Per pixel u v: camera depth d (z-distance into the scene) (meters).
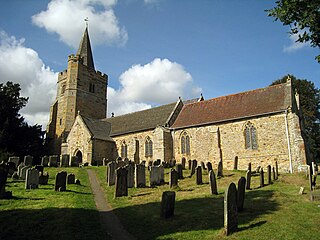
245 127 30.73
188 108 39.12
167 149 34.94
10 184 18.80
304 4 10.65
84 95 53.41
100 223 11.23
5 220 10.84
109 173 20.42
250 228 10.04
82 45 58.00
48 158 32.84
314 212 11.88
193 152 33.69
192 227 10.39
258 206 13.13
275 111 28.70
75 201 14.22
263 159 28.69
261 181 18.80
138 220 11.68
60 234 9.43
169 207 11.88
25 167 21.77
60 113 52.00
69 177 20.05
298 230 9.68
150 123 39.22
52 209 12.45
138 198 15.85
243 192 12.65
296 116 27.58
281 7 11.21
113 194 17.14
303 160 26.06
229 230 9.55
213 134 32.47
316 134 47.75
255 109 30.89
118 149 40.75
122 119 46.12
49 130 51.88
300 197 14.84
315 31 10.98
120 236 9.95
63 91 53.94
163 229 10.41
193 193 16.89
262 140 29.17
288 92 30.64
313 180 18.91
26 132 42.34
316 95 49.31
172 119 37.53
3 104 40.69
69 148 41.09
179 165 23.30
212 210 12.57
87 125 40.69
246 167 29.61
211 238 9.23
